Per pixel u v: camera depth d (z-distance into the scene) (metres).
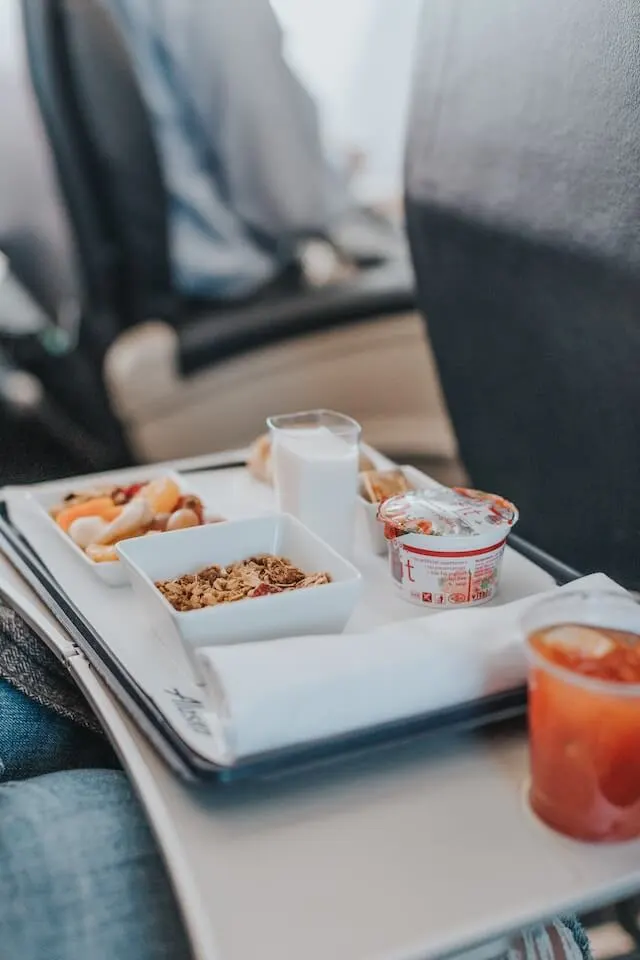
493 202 1.24
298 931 0.57
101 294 1.68
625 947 1.08
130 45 1.57
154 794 0.67
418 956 0.56
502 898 0.60
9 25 1.54
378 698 0.70
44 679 0.94
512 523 0.90
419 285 1.48
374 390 1.60
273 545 0.94
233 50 1.56
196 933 0.57
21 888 0.68
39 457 1.73
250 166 1.62
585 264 1.08
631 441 1.05
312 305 1.65
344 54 1.50
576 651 0.65
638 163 0.97
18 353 1.68
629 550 1.08
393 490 1.04
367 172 1.54
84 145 1.61
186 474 1.23
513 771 0.72
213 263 1.67
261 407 1.71
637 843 0.65
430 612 0.90
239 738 0.66
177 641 0.78
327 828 0.66
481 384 1.36
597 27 1.00
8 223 1.63
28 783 0.79
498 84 1.20
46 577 0.96
